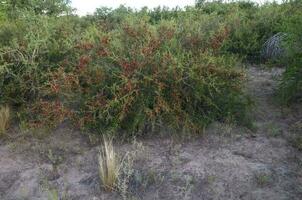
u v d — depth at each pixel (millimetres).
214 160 4609
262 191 4090
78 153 4863
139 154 4723
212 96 5082
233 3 11516
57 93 5293
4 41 6652
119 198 4086
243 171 4391
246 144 4922
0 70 5629
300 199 3961
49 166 4664
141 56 5180
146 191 4164
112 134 4969
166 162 4590
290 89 5770
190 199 4043
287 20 6914
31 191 4273
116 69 5184
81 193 4180
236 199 4012
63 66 5840
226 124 5270
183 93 5098
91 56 5457
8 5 10844
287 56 5938
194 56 5301
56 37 6691
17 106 5992
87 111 5004
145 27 5863
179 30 6117
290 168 4441
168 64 5059
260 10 9961
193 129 5039
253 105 5566
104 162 4535
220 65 5375
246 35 8445
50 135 5293
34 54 5930
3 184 4426
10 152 4980
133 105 5016
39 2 11953
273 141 4977
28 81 5828
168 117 5055
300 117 5562
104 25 7855
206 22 7656
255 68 7820
